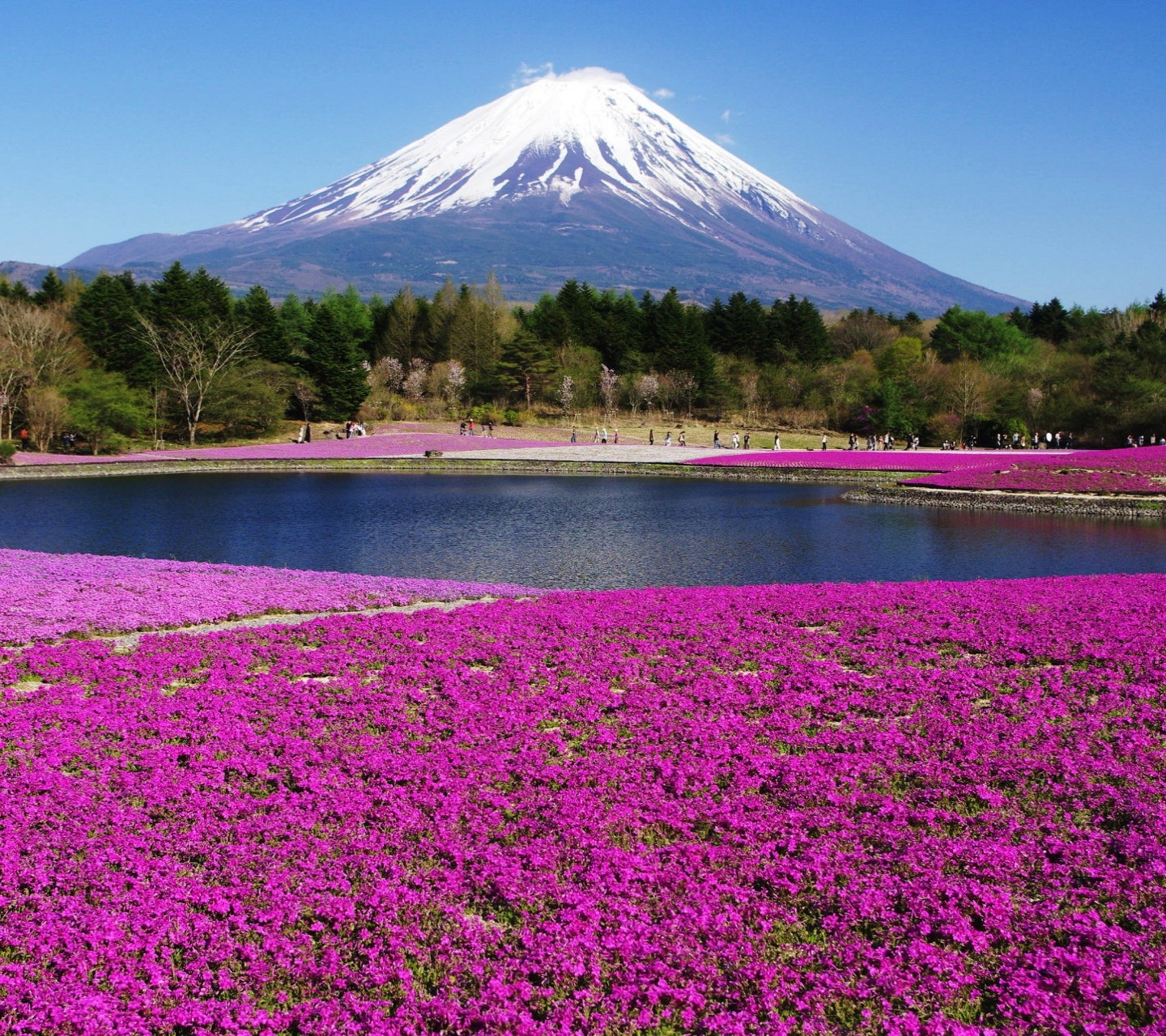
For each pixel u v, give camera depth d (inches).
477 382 4687.5
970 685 600.1
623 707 568.1
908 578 1163.9
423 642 724.0
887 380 4229.8
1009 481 2070.6
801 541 1461.6
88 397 3097.9
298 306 5142.7
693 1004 291.3
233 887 357.4
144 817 415.2
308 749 496.4
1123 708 550.6
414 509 1855.3
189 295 3811.5
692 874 366.6
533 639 726.5
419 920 337.7
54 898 348.8
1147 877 358.0
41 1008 287.1
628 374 4793.3
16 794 438.9
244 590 936.3
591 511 1846.7
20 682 628.7
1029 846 385.4
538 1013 291.6
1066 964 306.5
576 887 356.8
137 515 1752.0
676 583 1127.6
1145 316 5142.7
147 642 725.3
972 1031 275.9
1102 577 995.3
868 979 302.7
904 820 412.8
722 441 3988.7
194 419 3481.8
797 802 431.2
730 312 5088.6
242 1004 294.0
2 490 2166.6
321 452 3083.2
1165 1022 275.0
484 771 467.5
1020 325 5920.3
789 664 651.5
